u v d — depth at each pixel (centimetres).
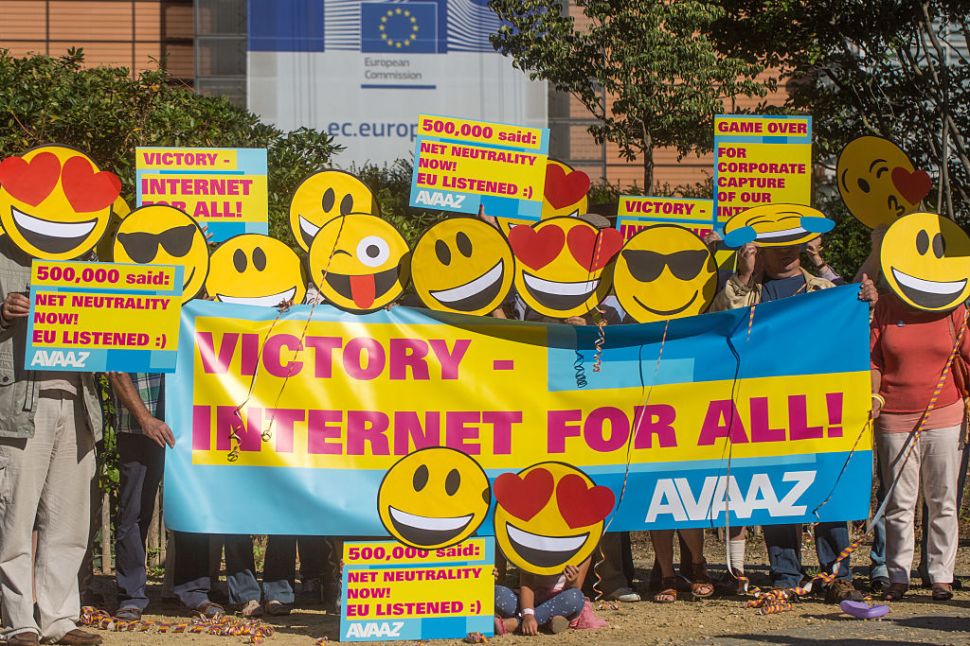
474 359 679
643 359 689
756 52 1534
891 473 723
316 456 667
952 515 722
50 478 617
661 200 807
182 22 2594
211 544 759
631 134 1627
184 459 658
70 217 634
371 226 679
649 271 698
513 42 1669
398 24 2208
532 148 703
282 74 2191
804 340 695
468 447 676
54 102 1037
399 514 643
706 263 700
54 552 620
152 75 1105
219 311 666
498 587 661
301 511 662
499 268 680
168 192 696
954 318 719
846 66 1415
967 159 1346
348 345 674
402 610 631
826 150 1426
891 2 1391
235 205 699
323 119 2195
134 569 682
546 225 697
